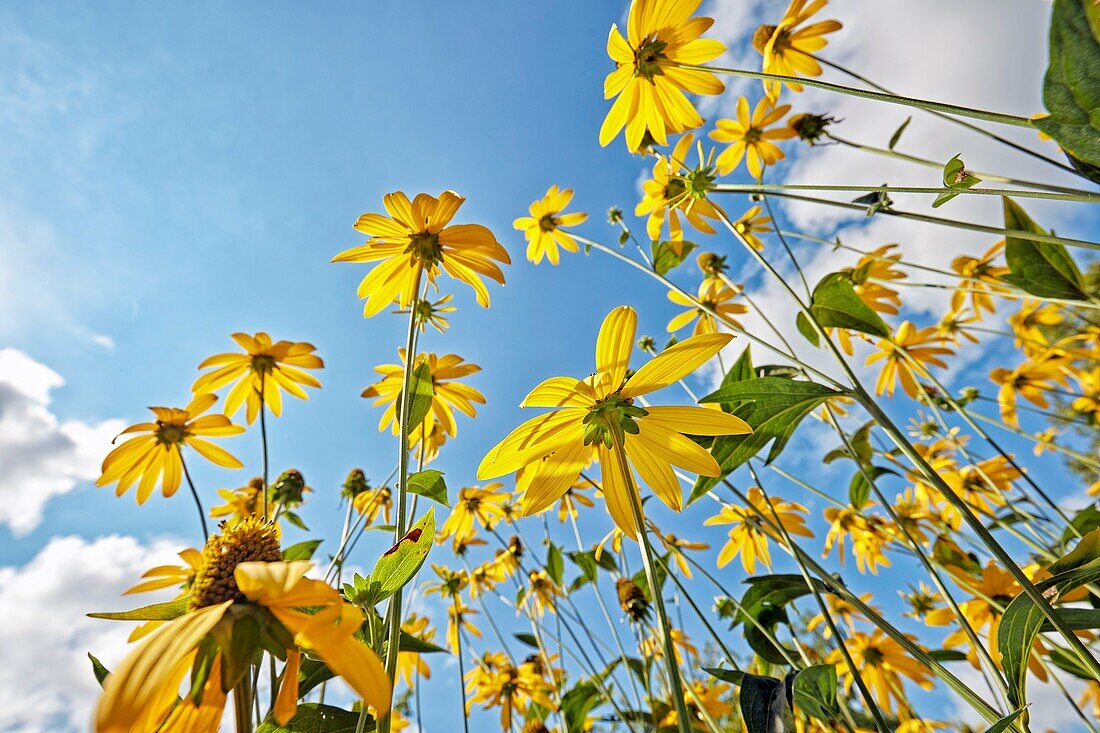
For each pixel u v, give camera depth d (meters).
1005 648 0.13
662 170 0.38
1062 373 0.44
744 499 0.23
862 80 0.28
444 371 0.36
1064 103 0.09
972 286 0.42
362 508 0.46
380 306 0.26
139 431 0.35
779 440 0.18
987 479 0.35
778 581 0.22
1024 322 0.47
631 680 0.41
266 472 0.27
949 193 0.13
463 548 0.63
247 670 0.10
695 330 0.42
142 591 0.22
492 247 0.25
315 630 0.10
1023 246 0.21
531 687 0.60
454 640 0.59
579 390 0.16
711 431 0.16
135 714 0.08
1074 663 0.22
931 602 0.43
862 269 0.33
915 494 0.41
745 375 0.22
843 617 0.40
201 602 0.13
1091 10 0.08
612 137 0.28
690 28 0.27
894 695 0.36
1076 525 0.25
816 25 0.35
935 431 0.49
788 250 0.34
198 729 0.11
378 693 0.09
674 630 0.51
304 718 0.14
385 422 0.31
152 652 0.09
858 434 0.34
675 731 0.37
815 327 0.20
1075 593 0.19
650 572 0.11
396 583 0.13
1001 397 0.47
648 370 0.16
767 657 0.24
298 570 0.10
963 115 0.11
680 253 0.37
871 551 0.42
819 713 0.15
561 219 0.55
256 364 0.38
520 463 0.16
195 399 0.36
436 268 0.25
